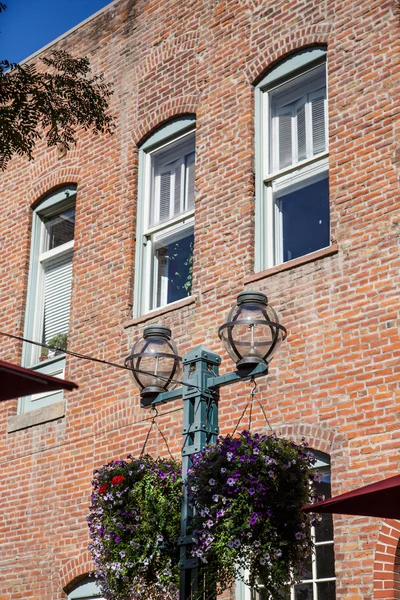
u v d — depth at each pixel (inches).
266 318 297.6
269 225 450.3
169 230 500.7
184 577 293.4
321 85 449.7
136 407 471.2
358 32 428.1
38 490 510.0
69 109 476.4
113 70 556.4
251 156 459.8
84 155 555.2
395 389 369.4
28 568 498.6
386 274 386.6
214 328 445.1
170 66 518.9
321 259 410.6
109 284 511.2
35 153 590.9
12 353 557.6
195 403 303.0
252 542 287.4
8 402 549.6
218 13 499.8
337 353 392.2
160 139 515.8
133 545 317.7
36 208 585.3
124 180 523.8
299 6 458.3
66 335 541.6
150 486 324.2
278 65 465.4
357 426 376.2
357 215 403.5
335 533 370.3
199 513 289.9
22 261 575.2
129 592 326.0
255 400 414.6
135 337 484.7
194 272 464.1
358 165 410.0
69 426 504.7
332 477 376.8
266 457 293.4
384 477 362.0
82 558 470.6
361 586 356.5
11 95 456.1
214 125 481.4
